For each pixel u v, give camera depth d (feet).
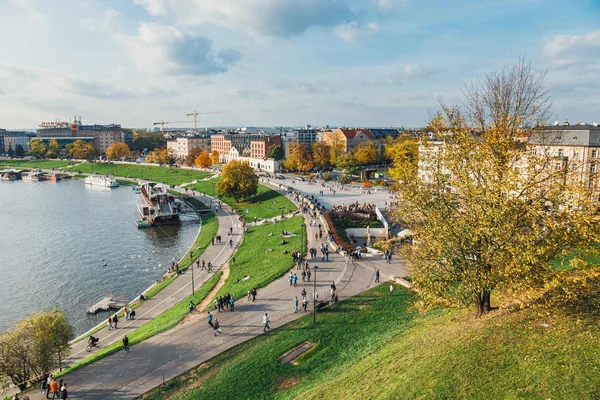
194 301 207.51
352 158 611.06
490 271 113.19
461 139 127.34
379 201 422.00
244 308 176.14
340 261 227.20
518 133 141.90
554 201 104.01
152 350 147.23
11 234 401.49
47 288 269.23
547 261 106.93
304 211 373.20
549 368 90.22
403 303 166.20
